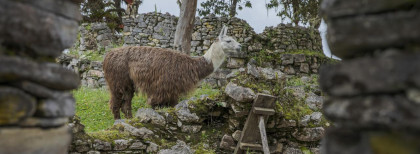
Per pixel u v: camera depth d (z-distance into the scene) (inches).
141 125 193.9
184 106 211.3
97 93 347.9
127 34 467.5
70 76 64.0
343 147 54.7
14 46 53.3
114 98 249.3
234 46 248.2
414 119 47.0
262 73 222.7
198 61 248.2
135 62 241.9
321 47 474.9
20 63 53.1
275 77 222.8
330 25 55.6
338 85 54.6
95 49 472.1
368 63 51.1
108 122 260.7
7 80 52.8
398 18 49.4
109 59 249.1
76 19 65.5
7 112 52.9
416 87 47.2
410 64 47.5
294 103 222.8
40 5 56.7
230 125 209.9
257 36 430.0
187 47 386.9
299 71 416.5
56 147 62.7
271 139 212.2
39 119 58.7
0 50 51.5
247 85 207.9
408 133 48.3
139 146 185.0
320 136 210.7
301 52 428.5
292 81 338.3
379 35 50.5
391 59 49.1
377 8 50.8
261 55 419.8
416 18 48.0
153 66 236.7
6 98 52.5
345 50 54.4
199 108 210.7
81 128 171.8
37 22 55.7
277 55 423.8
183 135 205.6
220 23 441.4
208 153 199.0
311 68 419.8
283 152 210.8
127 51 248.1
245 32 426.3
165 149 188.2
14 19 52.1
